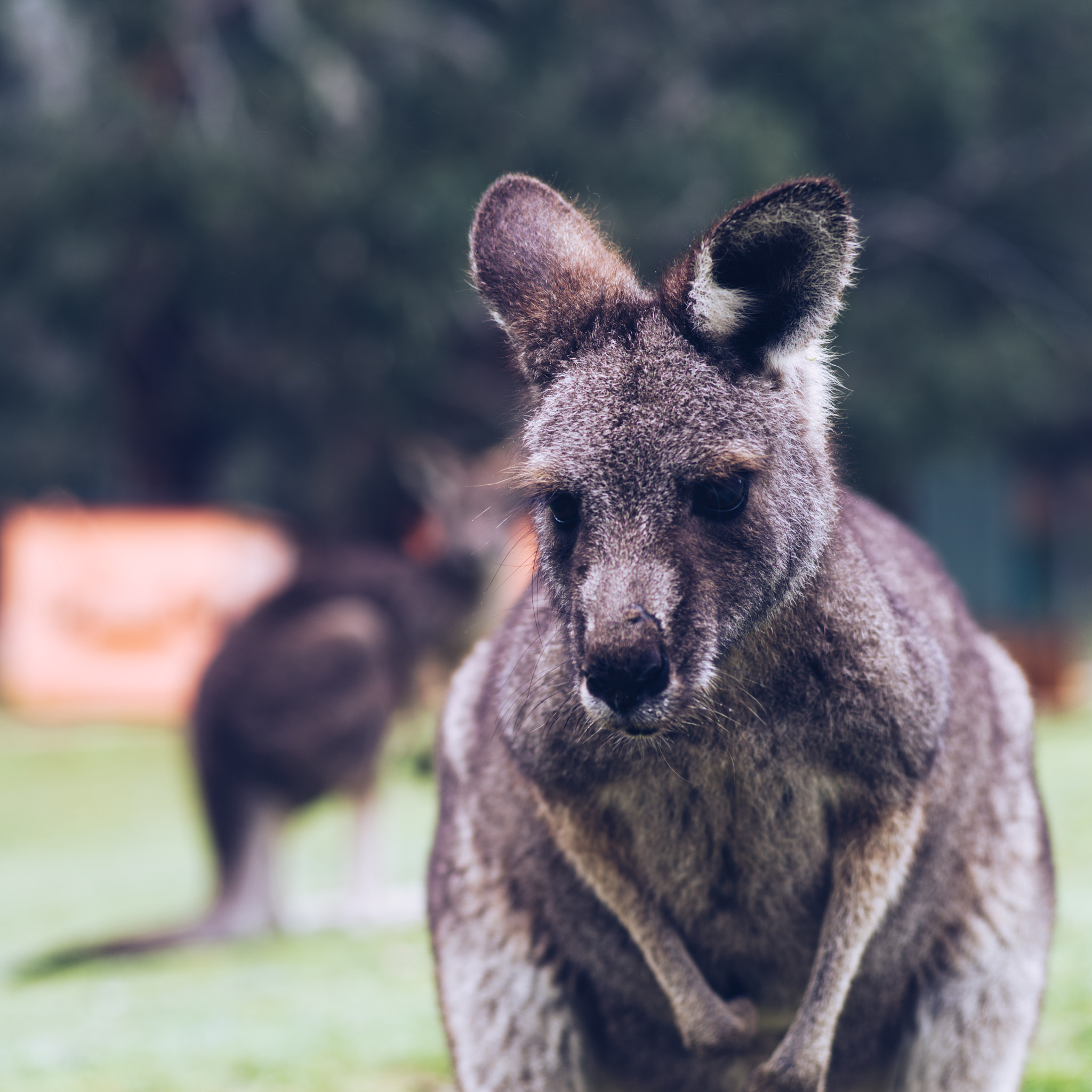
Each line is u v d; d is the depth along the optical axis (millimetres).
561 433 2748
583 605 2637
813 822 2881
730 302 2727
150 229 13641
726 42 16312
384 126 14617
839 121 16484
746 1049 3023
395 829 9570
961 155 17219
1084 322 18219
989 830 3283
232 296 13992
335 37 14562
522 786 3158
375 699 7625
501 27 15922
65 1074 4559
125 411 17328
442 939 3400
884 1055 3258
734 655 2758
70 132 13891
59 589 16109
